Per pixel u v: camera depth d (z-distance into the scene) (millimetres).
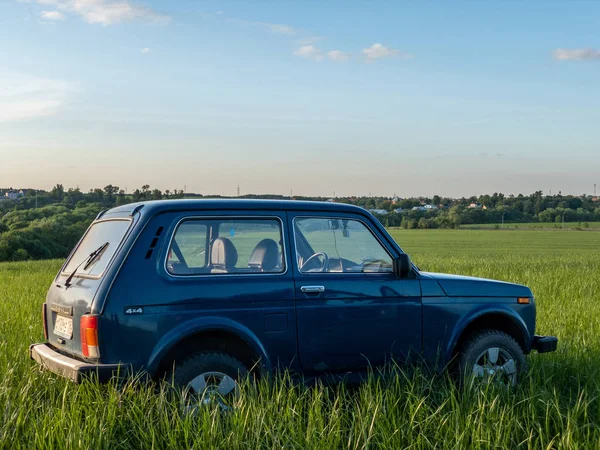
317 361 5711
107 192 113312
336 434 4664
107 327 5023
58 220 80000
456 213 192250
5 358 6961
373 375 5828
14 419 4926
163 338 5141
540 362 7156
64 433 4590
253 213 5703
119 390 4988
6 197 131500
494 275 23484
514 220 196875
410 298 6105
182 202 5543
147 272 5207
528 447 4656
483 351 6305
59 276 6043
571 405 5840
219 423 4691
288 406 4926
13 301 13180
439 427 4914
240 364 5328
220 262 5508
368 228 6152
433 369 6145
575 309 12273
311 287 5688
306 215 5902
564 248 83875
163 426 4695
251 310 5449
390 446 4625
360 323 5863
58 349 5785
